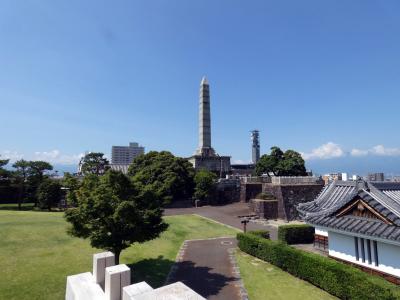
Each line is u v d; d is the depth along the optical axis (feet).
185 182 205.57
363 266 57.16
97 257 24.93
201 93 307.17
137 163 216.95
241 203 197.36
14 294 53.06
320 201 76.33
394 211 51.01
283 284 61.11
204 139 301.84
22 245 81.00
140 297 12.48
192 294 12.31
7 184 198.39
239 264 75.25
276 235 114.01
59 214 131.64
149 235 63.36
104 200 58.44
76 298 21.25
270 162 235.61
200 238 106.52
